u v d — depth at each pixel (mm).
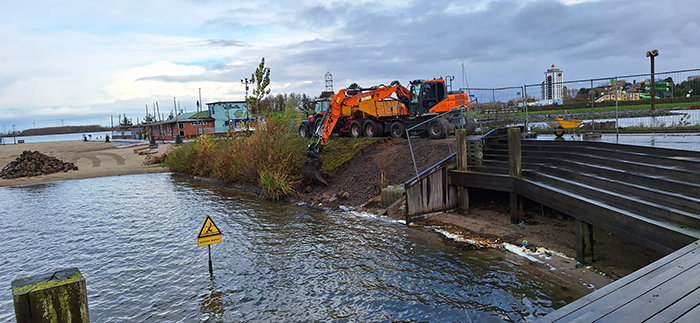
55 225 13641
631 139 11609
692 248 4805
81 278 3820
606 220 6672
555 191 8242
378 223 11617
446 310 6438
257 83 19812
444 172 11789
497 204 11961
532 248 8641
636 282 4035
